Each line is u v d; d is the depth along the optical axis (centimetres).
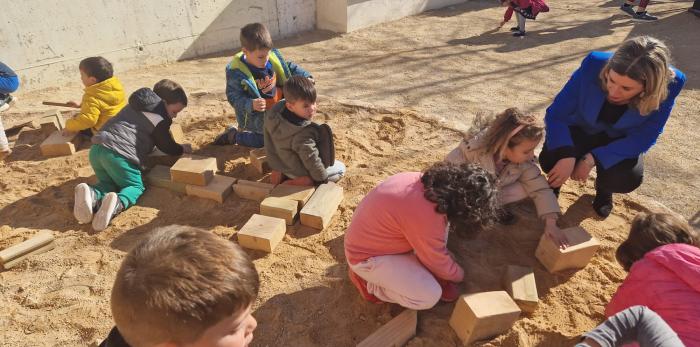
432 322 236
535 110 490
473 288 257
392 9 883
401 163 376
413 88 558
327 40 786
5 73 480
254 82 369
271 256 279
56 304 248
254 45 353
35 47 574
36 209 323
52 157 390
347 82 585
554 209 267
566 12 912
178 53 705
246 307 123
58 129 430
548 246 266
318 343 228
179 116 462
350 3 809
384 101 519
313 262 274
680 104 492
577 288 257
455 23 863
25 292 256
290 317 240
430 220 204
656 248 200
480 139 265
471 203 198
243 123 390
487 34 790
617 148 286
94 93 384
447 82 576
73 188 346
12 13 547
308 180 329
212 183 336
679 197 341
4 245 289
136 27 651
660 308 186
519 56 671
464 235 205
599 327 155
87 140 413
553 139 298
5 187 349
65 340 229
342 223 306
